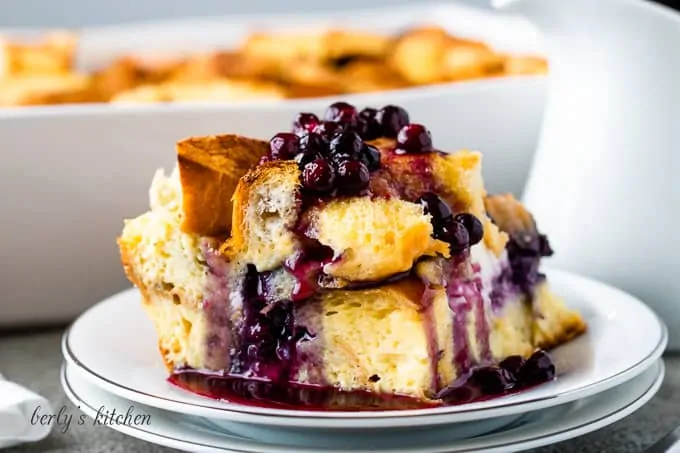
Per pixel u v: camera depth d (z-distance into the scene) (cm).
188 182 49
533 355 49
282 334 49
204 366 50
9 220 59
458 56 80
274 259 48
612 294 54
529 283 52
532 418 46
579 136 58
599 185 57
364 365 48
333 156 48
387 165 49
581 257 58
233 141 50
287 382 49
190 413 45
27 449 48
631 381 48
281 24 92
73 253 60
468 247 49
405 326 47
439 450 44
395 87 79
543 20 58
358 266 47
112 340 52
